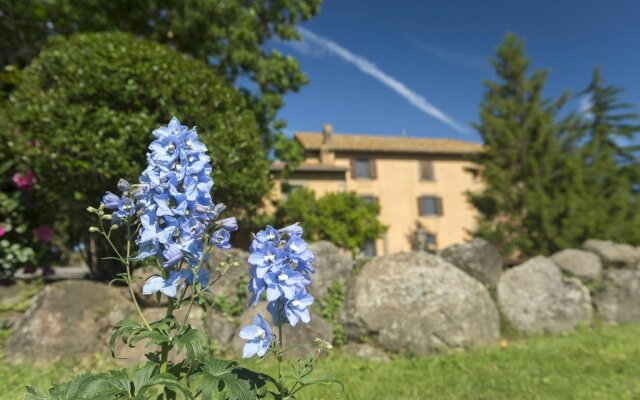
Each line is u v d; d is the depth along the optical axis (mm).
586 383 4801
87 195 6844
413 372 5328
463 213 28406
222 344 5934
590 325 7922
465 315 6645
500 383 4824
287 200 16031
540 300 7746
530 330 7461
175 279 2084
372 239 17281
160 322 2006
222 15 11820
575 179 15547
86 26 10859
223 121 7203
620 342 6598
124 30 11461
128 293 6184
